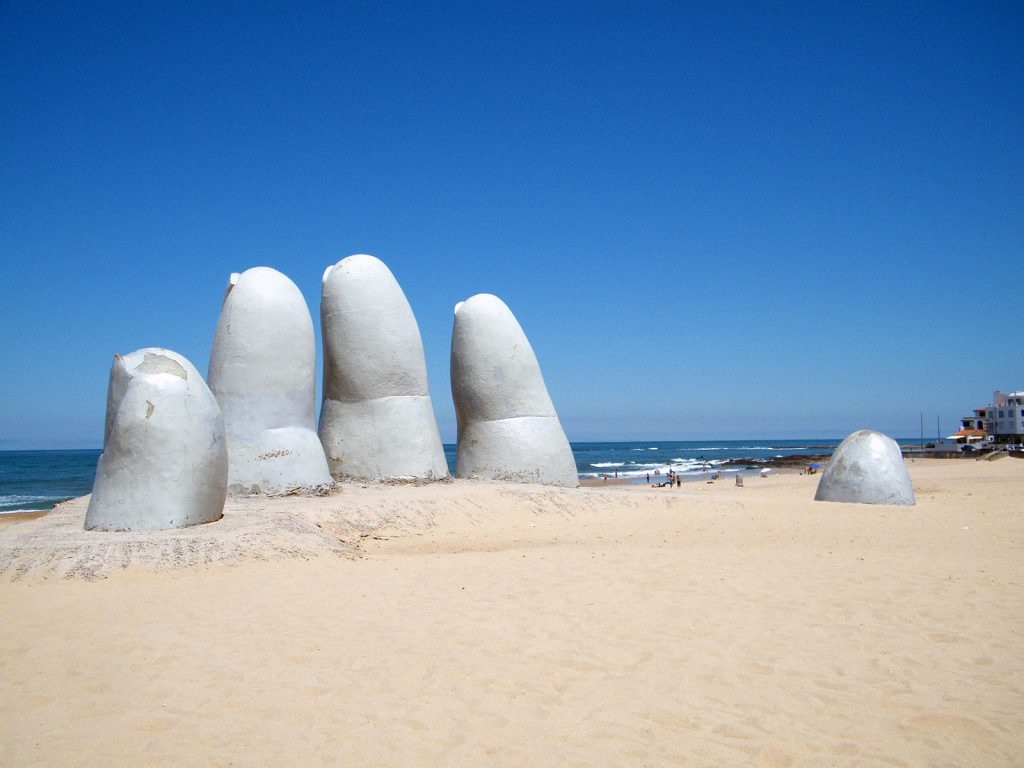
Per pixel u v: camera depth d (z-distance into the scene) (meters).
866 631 4.65
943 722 3.41
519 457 13.12
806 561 6.88
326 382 12.63
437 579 6.11
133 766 3.05
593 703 3.62
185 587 5.94
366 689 3.80
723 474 36.66
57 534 7.34
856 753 3.14
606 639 4.51
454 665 4.11
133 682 3.93
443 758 3.11
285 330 10.78
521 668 4.06
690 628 4.71
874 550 7.78
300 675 3.99
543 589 5.71
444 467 12.66
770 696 3.69
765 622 4.84
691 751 3.15
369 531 9.01
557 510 10.73
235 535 7.22
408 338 12.40
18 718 3.52
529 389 13.52
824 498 12.88
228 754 3.15
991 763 3.06
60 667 4.16
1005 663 4.12
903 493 12.30
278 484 10.34
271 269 11.17
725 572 6.32
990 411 58.84
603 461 56.59
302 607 5.29
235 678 3.96
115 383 8.23
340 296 12.27
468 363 13.49
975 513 11.20
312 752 3.16
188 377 8.20
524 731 3.33
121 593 5.75
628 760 3.08
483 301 13.66
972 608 5.16
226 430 10.53
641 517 10.64
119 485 7.70
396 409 12.15
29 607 5.37
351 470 12.00
